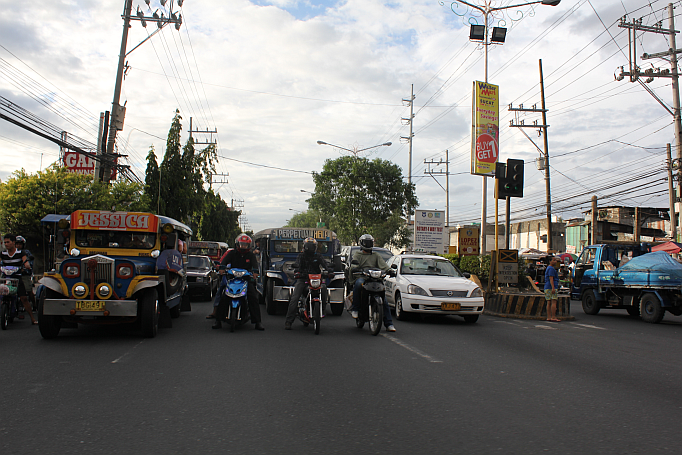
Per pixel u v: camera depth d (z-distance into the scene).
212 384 5.80
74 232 10.07
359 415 4.72
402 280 12.83
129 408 4.85
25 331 9.80
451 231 62.66
